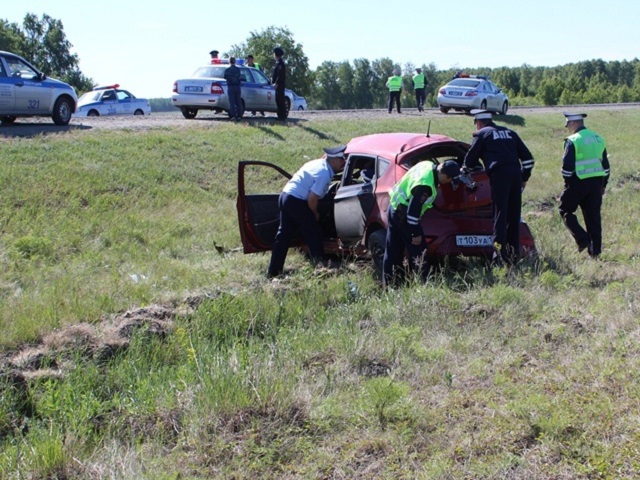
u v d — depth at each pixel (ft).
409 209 23.12
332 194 29.84
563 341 17.97
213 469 12.78
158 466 12.94
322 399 15.19
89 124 55.31
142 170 42.01
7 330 19.56
